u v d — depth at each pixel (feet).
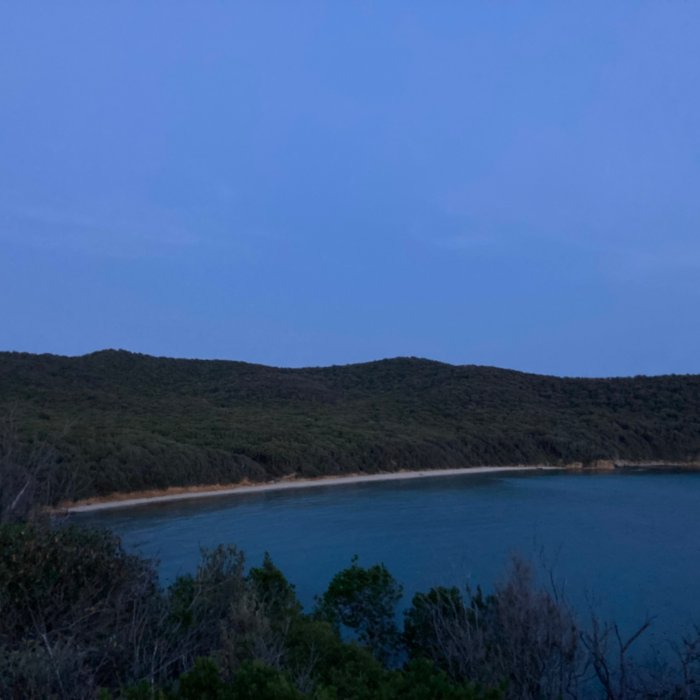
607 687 30.91
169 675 26.66
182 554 80.89
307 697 16.07
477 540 97.45
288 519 119.65
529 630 28.96
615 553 85.71
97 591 28.94
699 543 95.04
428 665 17.38
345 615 37.17
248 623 26.21
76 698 21.89
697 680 34.47
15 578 27.25
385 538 99.91
